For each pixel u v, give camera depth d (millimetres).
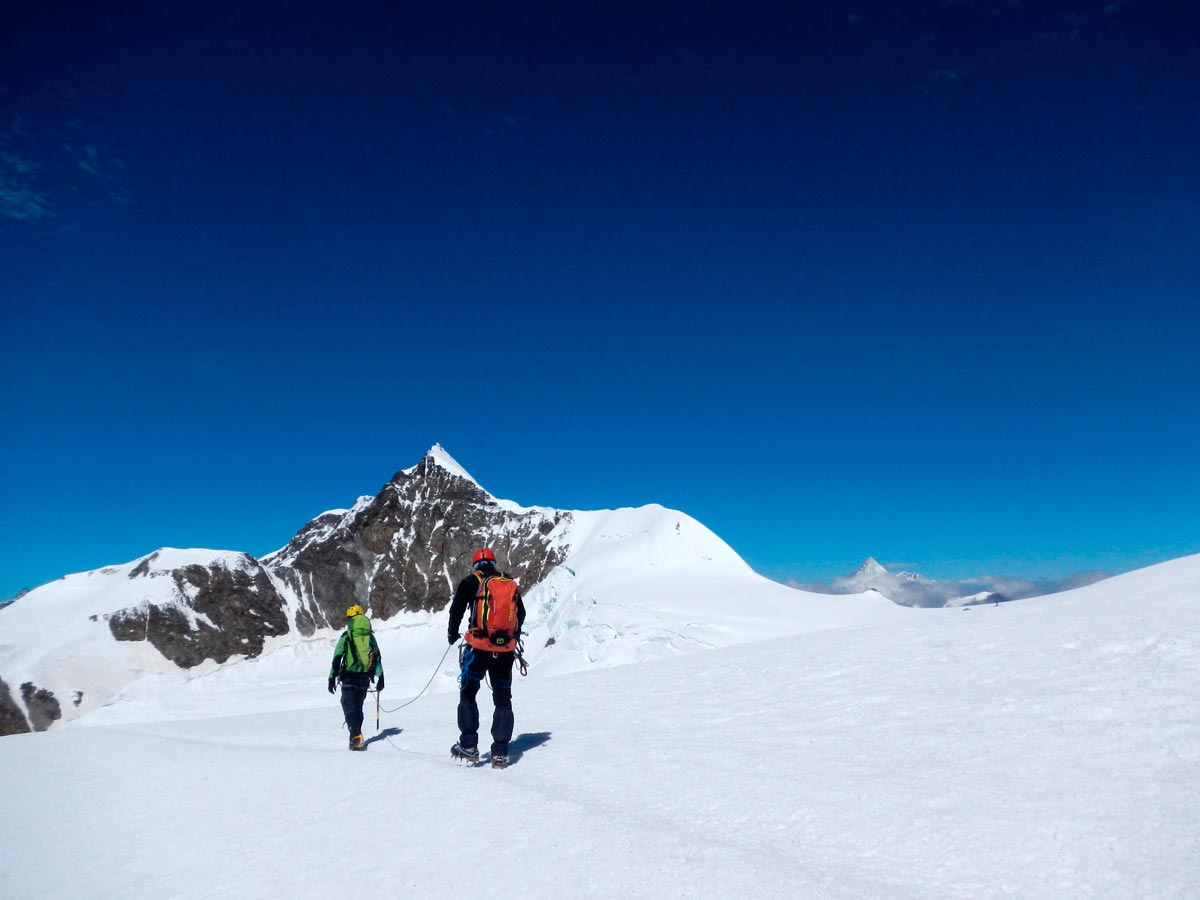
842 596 92062
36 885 7094
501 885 5098
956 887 4328
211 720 19703
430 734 11695
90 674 115312
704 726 9414
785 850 5133
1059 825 4859
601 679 15984
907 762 6684
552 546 158875
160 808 9188
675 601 94625
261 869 6320
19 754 14953
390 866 5805
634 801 6609
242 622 138000
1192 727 6207
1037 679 8773
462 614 8891
